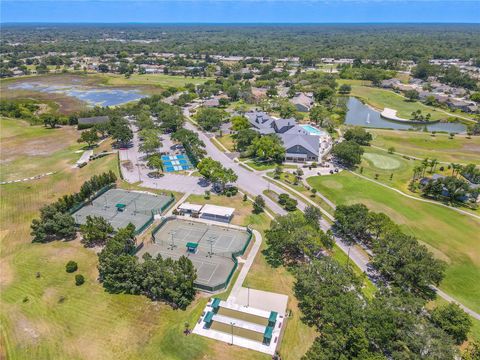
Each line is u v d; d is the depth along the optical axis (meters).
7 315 57.78
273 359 49.97
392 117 184.75
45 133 154.12
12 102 198.50
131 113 176.00
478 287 65.00
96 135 139.75
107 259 62.91
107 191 100.19
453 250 75.31
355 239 78.50
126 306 59.47
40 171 115.50
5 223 85.31
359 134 139.75
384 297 53.78
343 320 48.88
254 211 90.06
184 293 59.91
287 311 58.28
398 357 45.00
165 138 146.25
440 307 57.19
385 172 114.38
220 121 160.75
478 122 159.50
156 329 54.91
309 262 66.94
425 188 99.06
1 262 70.94
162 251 74.50
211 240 78.12
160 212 89.00
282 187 103.44
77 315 57.78
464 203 95.81
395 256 64.25
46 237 79.38
